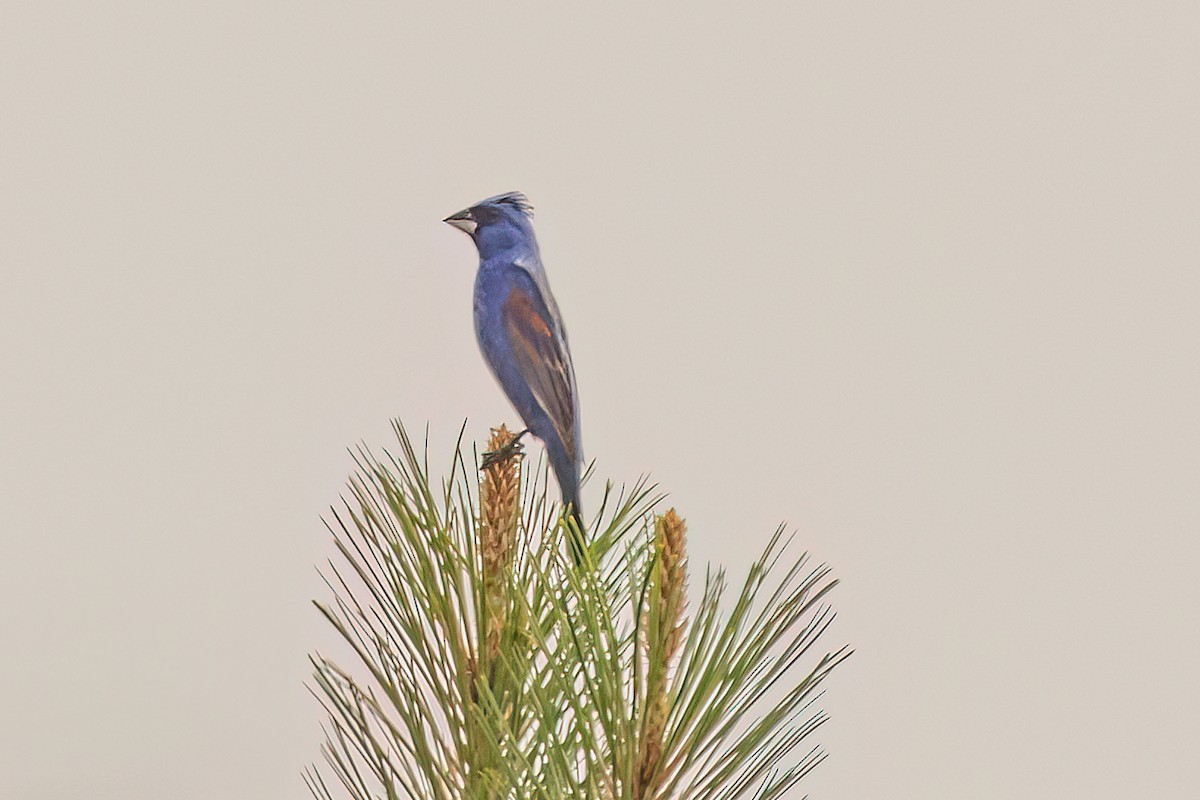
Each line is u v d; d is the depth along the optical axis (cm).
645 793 397
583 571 437
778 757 400
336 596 445
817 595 392
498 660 455
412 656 446
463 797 444
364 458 454
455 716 448
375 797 444
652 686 396
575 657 432
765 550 394
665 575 395
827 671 390
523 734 458
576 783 408
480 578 454
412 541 446
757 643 392
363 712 433
